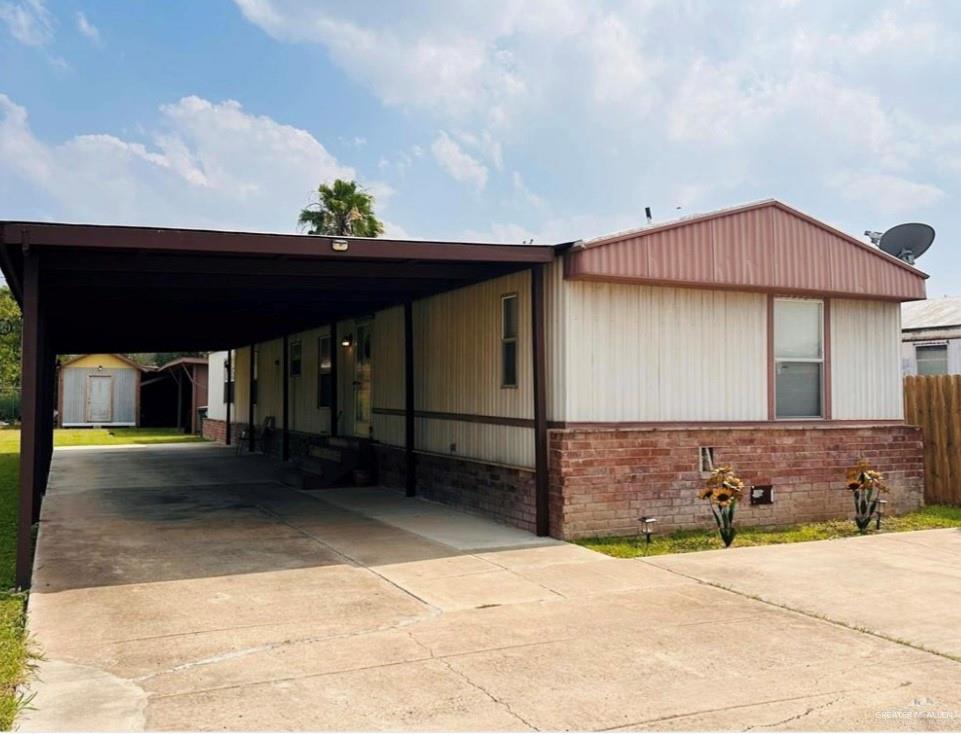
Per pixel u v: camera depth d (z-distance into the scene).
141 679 4.36
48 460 14.73
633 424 8.82
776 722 3.79
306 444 16.94
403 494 11.99
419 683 4.30
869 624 5.38
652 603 5.91
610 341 8.75
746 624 5.38
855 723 3.78
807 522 9.67
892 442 10.35
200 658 4.71
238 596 6.11
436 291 11.13
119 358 36.28
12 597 6.14
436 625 5.37
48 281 8.62
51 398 15.80
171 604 5.89
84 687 4.24
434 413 11.35
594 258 8.38
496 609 5.76
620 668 4.53
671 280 8.84
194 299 11.48
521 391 9.23
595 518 8.47
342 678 4.37
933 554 7.68
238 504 10.98
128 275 8.82
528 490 8.93
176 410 38.12
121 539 8.41
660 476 8.81
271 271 8.05
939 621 5.45
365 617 5.56
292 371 18.22
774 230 9.55
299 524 9.34
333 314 14.21
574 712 3.91
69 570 7.00
